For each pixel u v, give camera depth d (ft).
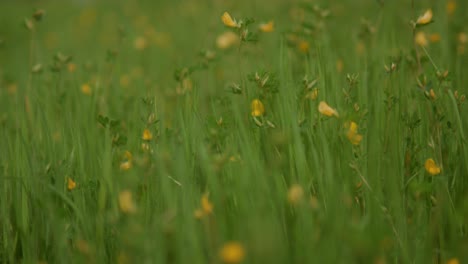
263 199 2.69
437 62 3.57
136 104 3.43
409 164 3.02
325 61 3.46
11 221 3.05
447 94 3.19
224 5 6.13
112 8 9.65
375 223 2.79
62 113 3.60
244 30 3.10
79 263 2.81
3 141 3.29
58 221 2.81
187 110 3.17
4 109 4.06
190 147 3.01
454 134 3.09
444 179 2.91
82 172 3.10
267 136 3.04
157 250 2.66
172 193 2.84
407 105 3.23
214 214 2.76
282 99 3.08
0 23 9.75
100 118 3.06
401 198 2.95
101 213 2.89
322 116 3.08
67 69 4.20
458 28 3.97
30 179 3.02
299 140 2.90
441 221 2.88
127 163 2.97
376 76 3.46
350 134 2.90
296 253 2.67
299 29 3.83
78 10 10.65
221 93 3.81
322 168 2.96
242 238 2.62
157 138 3.05
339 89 3.28
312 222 2.70
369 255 2.62
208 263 2.71
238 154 2.91
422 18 3.14
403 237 2.84
